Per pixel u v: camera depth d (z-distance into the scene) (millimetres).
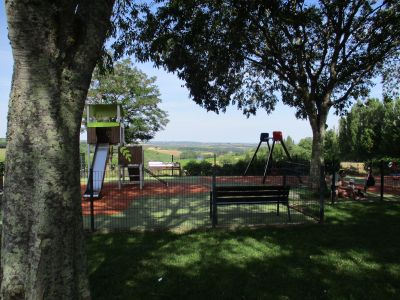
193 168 21922
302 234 6863
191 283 4578
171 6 9680
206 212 9328
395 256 5625
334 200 10539
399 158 23203
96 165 13539
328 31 12055
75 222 2725
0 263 2641
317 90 12344
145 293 4305
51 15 2434
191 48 11805
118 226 7625
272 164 19219
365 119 32250
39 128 2500
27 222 2525
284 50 12508
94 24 2668
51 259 2572
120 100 26594
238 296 4242
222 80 14117
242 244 6195
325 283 4605
